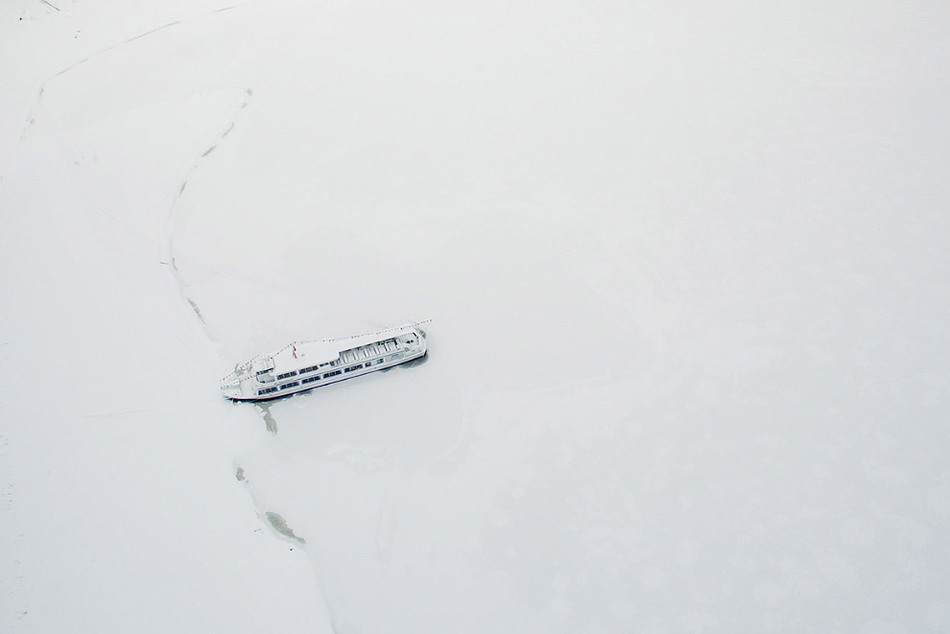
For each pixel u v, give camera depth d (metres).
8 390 57.44
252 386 57.41
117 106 86.75
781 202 74.19
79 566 47.78
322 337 62.56
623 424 56.59
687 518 50.97
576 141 83.50
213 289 67.00
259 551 49.31
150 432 55.44
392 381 59.72
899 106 84.12
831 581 47.22
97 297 65.12
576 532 50.50
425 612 46.59
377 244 71.88
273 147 83.19
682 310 64.75
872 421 55.59
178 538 49.62
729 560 48.69
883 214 71.81
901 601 45.97
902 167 76.56
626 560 48.97
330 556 49.22
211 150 82.44
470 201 76.62
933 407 56.16
